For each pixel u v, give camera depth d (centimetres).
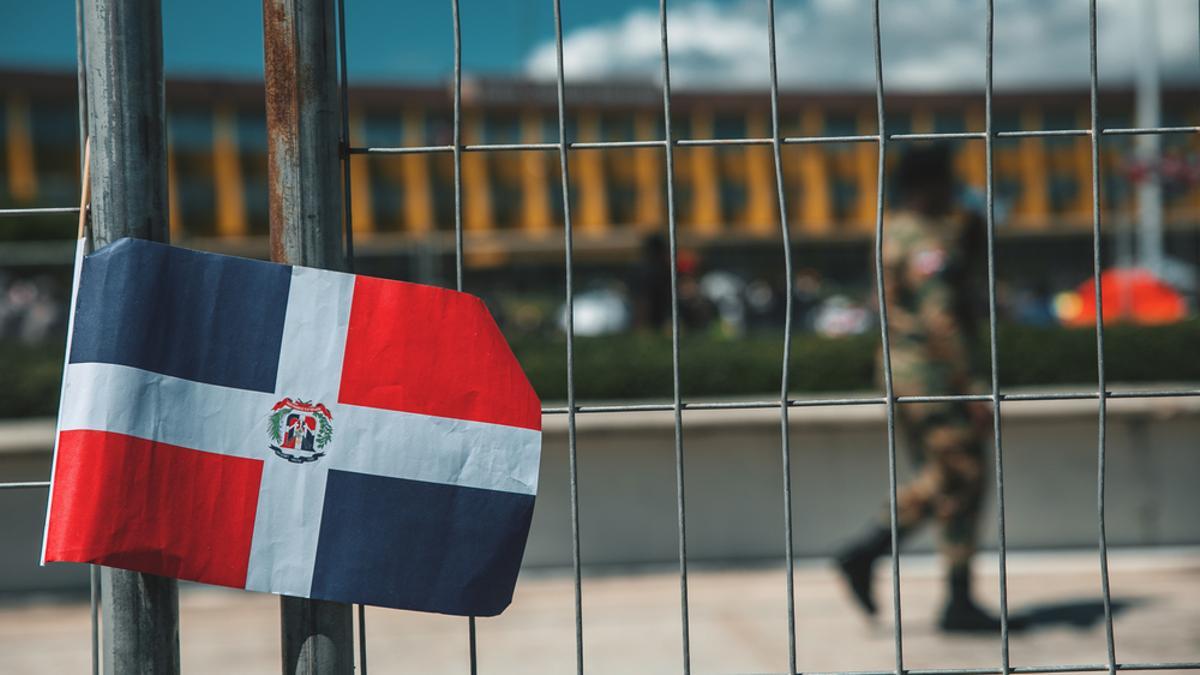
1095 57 143
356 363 133
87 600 446
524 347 586
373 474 133
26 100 3209
